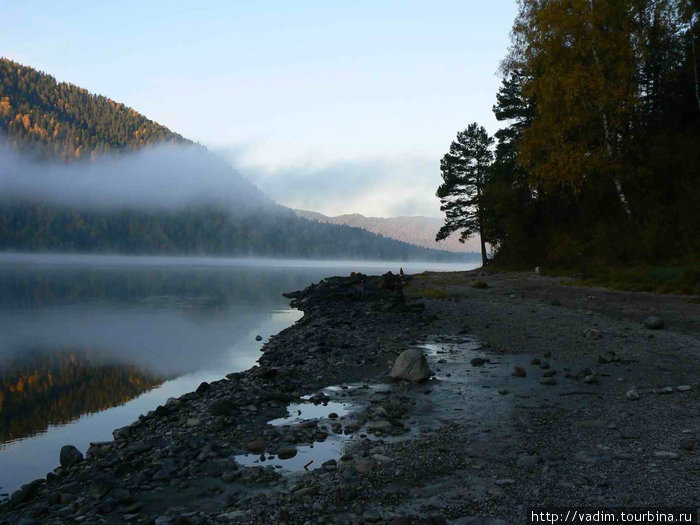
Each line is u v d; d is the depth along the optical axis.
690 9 28.83
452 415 7.10
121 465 5.85
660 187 27.28
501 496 4.41
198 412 8.26
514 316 16.75
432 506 4.30
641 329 12.88
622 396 7.62
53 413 10.76
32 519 4.68
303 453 5.98
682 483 4.45
